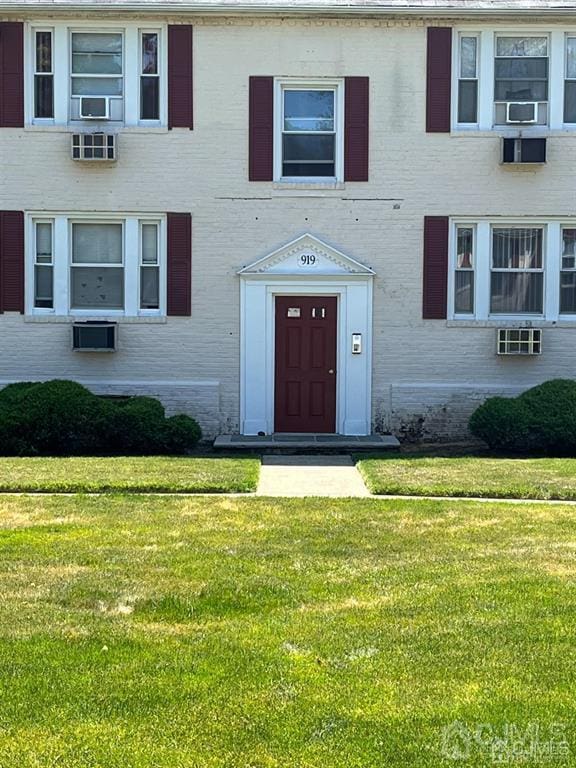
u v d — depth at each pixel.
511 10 15.45
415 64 15.78
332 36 15.75
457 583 6.98
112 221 15.97
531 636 5.78
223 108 15.79
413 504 10.12
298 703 4.82
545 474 11.95
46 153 15.76
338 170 15.88
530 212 15.87
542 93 15.98
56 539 8.39
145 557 7.77
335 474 12.48
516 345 15.78
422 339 15.98
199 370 15.99
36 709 4.76
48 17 15.62
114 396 15.93
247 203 15.86
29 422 13.84
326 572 7.34
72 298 16.02
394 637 5.79
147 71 15.88
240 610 6.42
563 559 7.70
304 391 16.11
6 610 6.37
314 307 16.03
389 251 15.91
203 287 15.92
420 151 15.83
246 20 15.72
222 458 13.53
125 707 4.79
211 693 4.95
